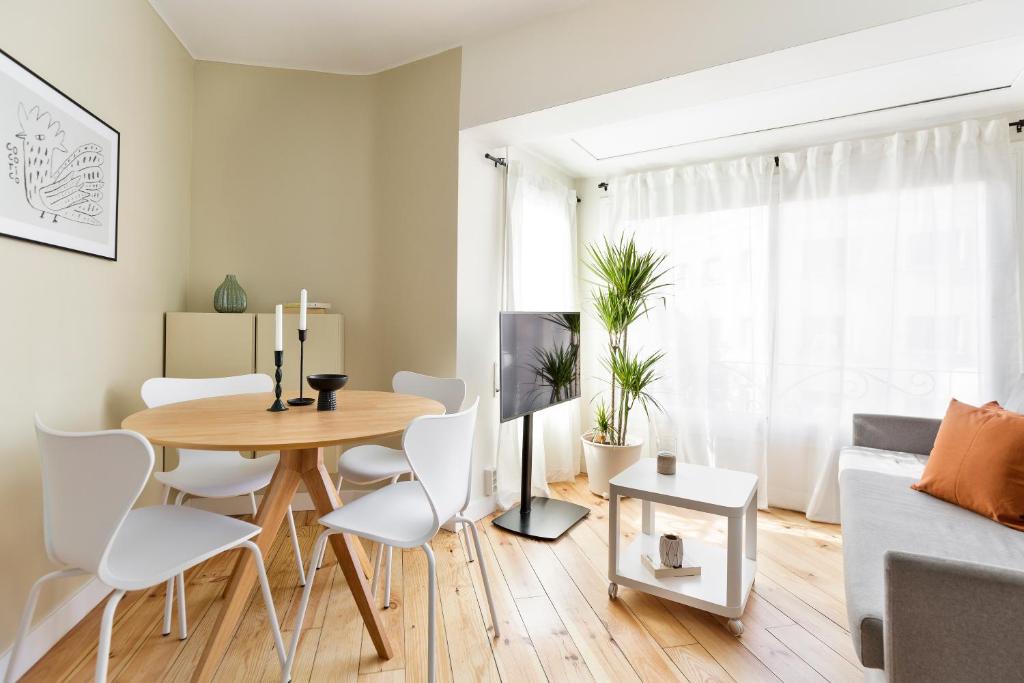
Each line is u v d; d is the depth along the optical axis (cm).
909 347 284
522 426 313
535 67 251
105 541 109
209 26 262
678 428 351
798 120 286
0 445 156
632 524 283
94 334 203
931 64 225
